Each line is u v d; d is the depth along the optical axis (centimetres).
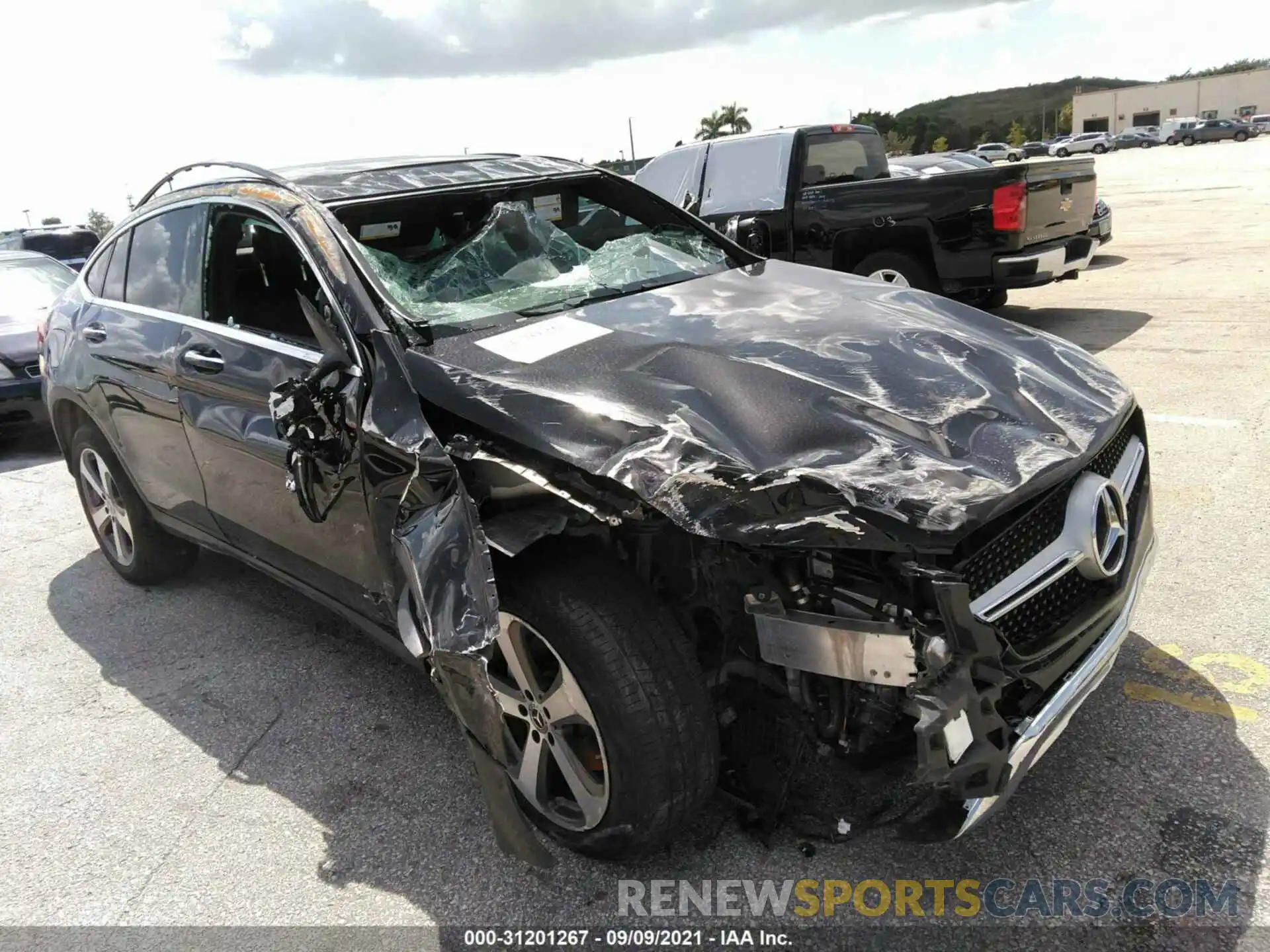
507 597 226
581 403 224
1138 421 275
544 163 374
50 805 292
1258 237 1159
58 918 245
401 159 355
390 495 242
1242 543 372
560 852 251
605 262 340
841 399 228
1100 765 259
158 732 327
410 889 243
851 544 189
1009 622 211
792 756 232
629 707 214
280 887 248
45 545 528
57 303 449
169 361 339
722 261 368
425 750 302
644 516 208
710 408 224
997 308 886
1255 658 299
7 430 710
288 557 318
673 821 223
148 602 434
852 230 746
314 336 288
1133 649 312
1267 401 530
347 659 366
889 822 223
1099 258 1134
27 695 360
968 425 224
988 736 192
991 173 678
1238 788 245
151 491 392
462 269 305
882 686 202
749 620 216
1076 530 220
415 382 245
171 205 366
